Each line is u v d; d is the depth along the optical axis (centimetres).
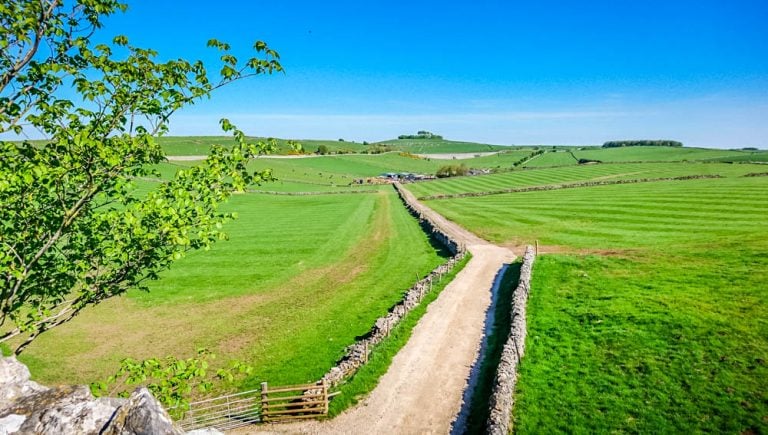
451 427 1930
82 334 3344
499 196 10269
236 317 3600
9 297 1044
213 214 1252
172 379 1190
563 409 1944
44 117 1088
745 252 3728
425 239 6294
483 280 3988
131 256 1179
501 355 2262
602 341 2500
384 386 2275
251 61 1169
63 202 1080
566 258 4209
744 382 1962
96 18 1070
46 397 822
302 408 2117
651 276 3450
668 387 2006
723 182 8912
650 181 10400
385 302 3747
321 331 3194
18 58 983
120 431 742
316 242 6325
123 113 1114
